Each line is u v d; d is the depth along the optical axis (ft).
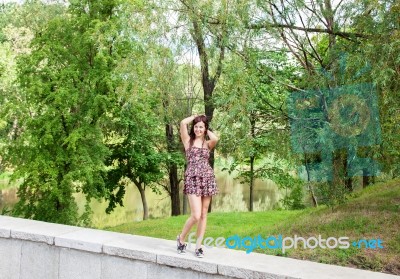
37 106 48.55
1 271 19.67
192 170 15.62
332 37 30.07
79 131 45.19
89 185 48.06
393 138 23.53
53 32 48.14
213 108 43.27
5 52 72.28
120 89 39.22
